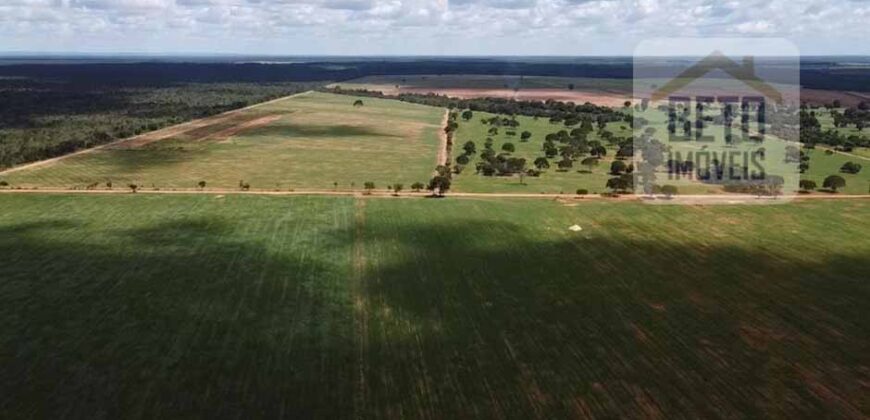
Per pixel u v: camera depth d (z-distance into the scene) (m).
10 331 54.28
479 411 43.47
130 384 46.50
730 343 53.31
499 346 52.62
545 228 84.25
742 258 73.38
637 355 51.28
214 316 57.66
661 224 86.12
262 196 100.94
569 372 48.66
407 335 54.44
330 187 110.56
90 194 101.12
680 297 62.75
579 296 62.88
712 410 43.66
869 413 43.19
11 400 44.41
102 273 67.44
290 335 54.19
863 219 88.50
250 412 43.22
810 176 118.06
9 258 71.25
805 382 47.22
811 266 70.81
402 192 106.69
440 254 74.38
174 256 72.75
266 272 68.31
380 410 43.50
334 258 72.75
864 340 53.81
